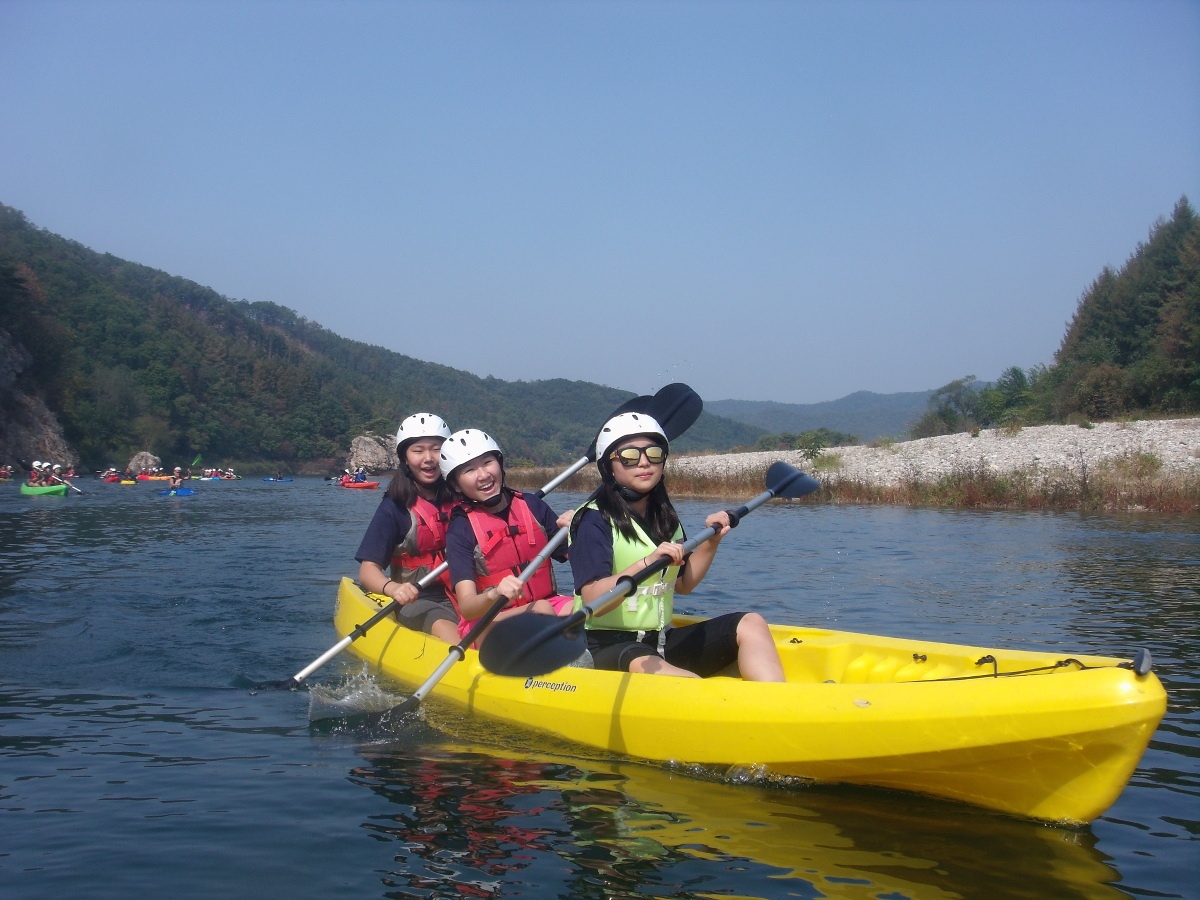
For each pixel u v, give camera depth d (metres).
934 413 40.62
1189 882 2.83
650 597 4.34
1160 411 32.78
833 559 10.99
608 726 4.09
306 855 3.04
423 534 5.90
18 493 28.16
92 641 6.41
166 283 145.25
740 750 3.70
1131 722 3.03
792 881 2.84
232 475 47.97
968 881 2.85
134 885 2.83
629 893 2.77
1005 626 6.83
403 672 5.40
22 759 3.99
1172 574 9.42
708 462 30.47
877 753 3.40
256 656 6.05
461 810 3.42
